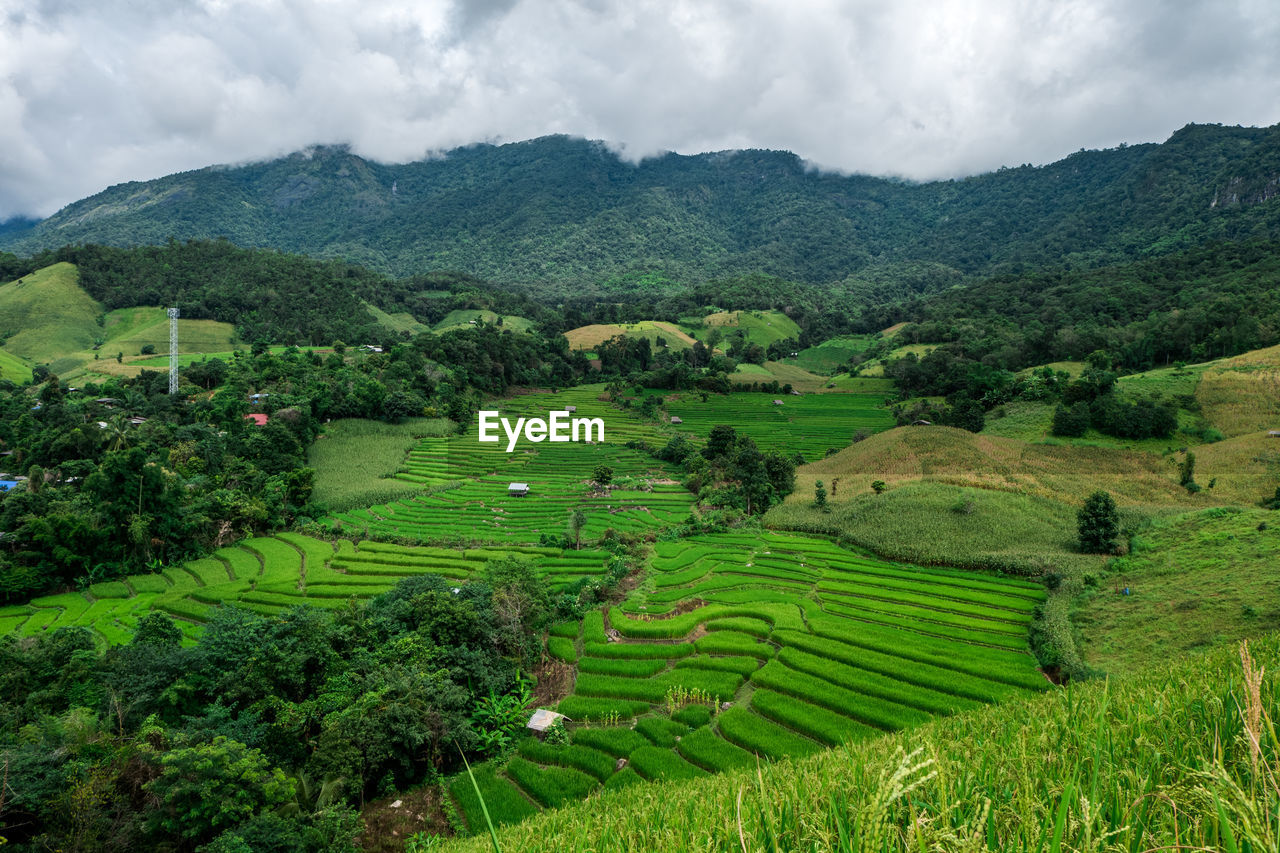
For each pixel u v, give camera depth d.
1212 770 2.63
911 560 61.97
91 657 35.12
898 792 2.77
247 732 30.77
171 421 96.25
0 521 60.94
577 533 71.31
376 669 36.59
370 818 30.61
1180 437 86.69
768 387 148.00
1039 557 57.84
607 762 34.06
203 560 66.00
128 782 25.66
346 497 82.56
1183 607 44.00
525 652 44.03
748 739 35.06
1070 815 2.82
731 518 76.31
